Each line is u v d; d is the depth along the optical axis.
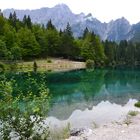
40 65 115.69
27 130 13.90
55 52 138.00
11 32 116.75
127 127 21.36
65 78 77.81
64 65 125.12
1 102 13.66
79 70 111.88
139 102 39.19
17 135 14.00
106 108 36.44
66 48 138.88
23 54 119.06
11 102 13.73
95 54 146.25
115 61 174.12
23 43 121.56
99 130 20.95
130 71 118.31
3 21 131.75
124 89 57.34
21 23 149.00
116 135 18.98
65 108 35.69
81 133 20.70
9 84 13.94
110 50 165.38
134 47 193.25
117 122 24.36
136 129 20.55
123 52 185.50
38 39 134.62
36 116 14.06
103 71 113.62
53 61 127.94
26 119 13.88
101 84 66.19
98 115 31.61
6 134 13.69
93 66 136.00
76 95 47.84
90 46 144.12
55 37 138.38
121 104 39.84
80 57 143.75
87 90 54.84
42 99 14.33
